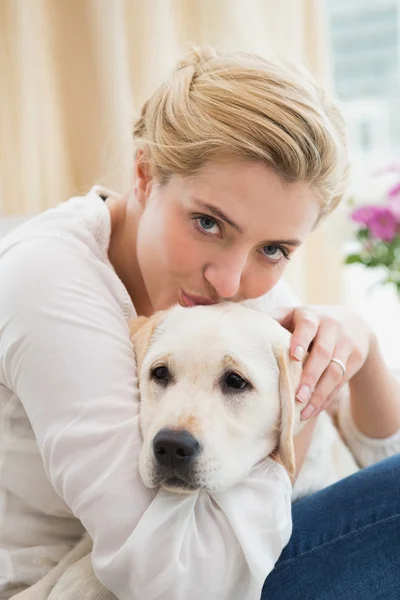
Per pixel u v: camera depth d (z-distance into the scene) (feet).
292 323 4.74
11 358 3.87
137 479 3.75
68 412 3.74
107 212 4.75
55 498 4.32
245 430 4.02
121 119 7.31
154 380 4.13
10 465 4.27
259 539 3.76
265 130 3.91
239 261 4.19
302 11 8.61
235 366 4.03
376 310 10.42
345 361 4.59
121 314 4.35
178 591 3.57
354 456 5.74
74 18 7.34
